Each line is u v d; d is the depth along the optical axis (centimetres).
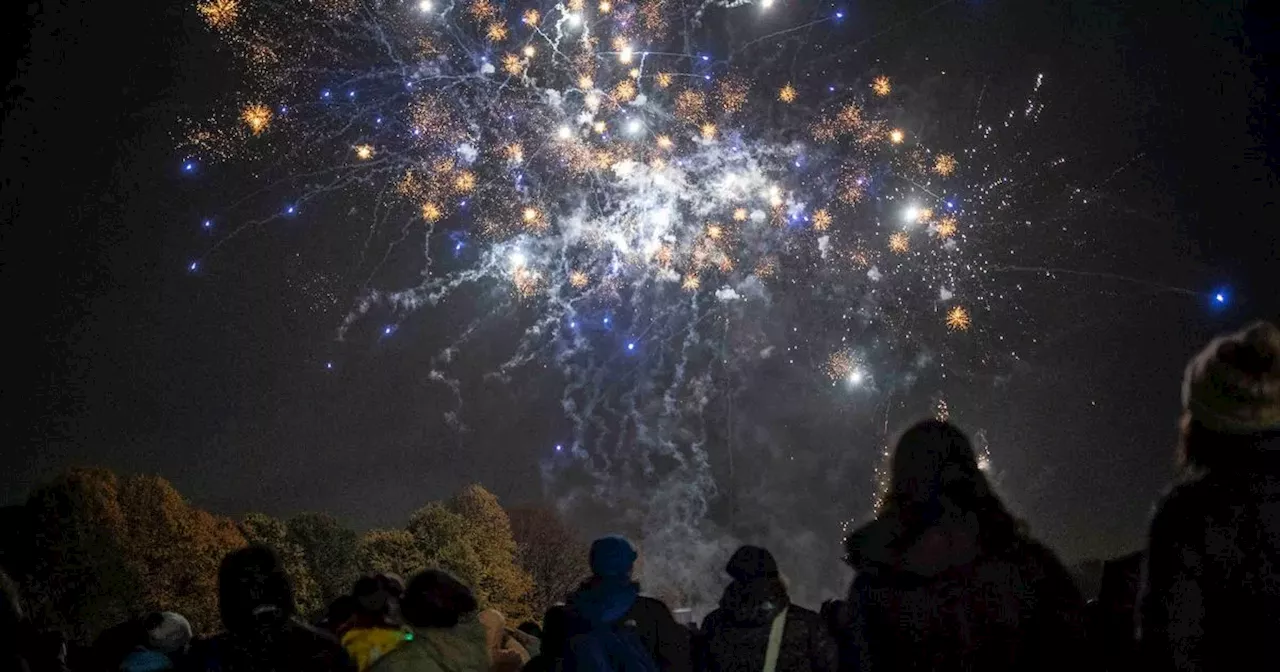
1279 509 446
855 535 509
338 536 6219
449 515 6756
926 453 500
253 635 635
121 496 5044
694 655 738
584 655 667
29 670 577
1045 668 467
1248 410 460
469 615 712
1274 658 435
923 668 473
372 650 742
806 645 704
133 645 756
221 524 5612
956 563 477
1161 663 451
